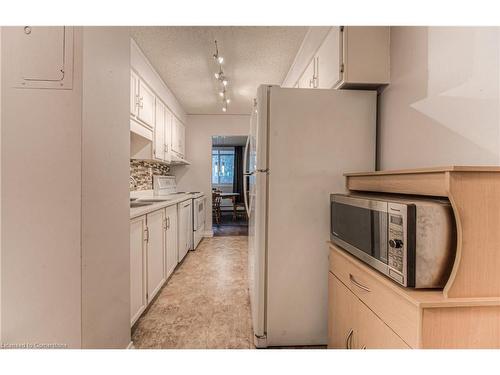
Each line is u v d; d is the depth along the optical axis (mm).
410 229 863
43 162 1128
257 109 1754
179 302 2357
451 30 1171
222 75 3197
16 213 1123
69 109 1134
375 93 1760
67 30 1134
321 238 1738
